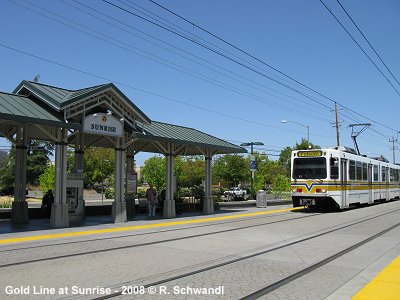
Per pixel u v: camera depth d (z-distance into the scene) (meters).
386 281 8.16
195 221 20.50
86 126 17.39
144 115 20.14
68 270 8.94
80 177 20.55
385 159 38.47
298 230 16.53
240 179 56.72
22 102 16.55
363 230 16.56
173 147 23.14
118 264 9.63
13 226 17.27
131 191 23.56
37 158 60.47
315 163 25.66
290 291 7.51
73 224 18.44
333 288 7.73
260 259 10.42
